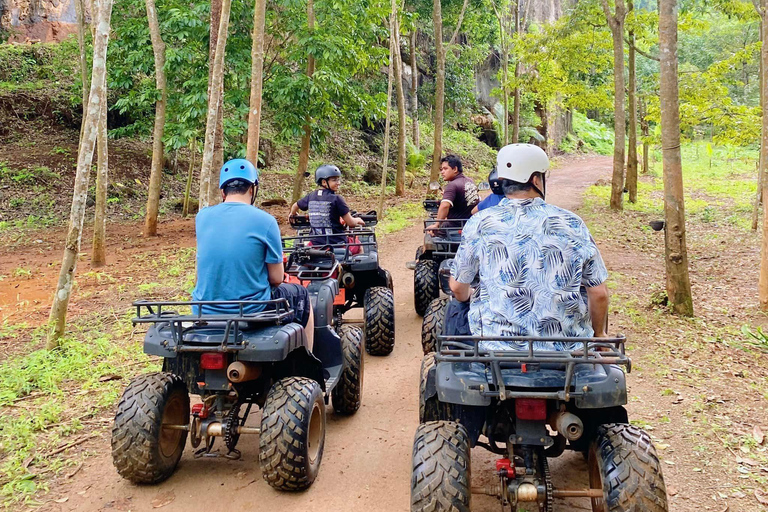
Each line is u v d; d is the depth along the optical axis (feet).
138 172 64.39
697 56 139.03
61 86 73.36
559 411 9.46
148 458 12.36
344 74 50.93
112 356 21.45
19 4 80.84
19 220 50.80
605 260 37.42
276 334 12.10
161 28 44.39
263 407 12.65
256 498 12.66
